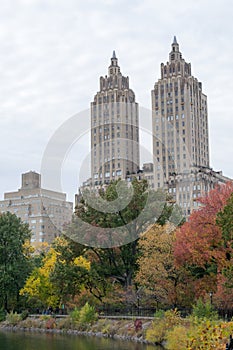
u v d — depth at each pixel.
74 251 63.41
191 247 46.00
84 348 42.75
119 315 58.56
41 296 72.69
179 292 53.88
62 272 62.84
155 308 57.75
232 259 42.22
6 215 82.44
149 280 54.66
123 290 63.06
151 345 42.56
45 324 64.38
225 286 38.41
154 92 164.75
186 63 166.12
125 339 48.72
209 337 24.83
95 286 64.88
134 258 62.00
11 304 78.31
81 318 58.88
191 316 41.19
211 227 45.16
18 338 53.12
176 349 35.09
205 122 171.50
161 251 54.78
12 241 78.12
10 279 75.69
